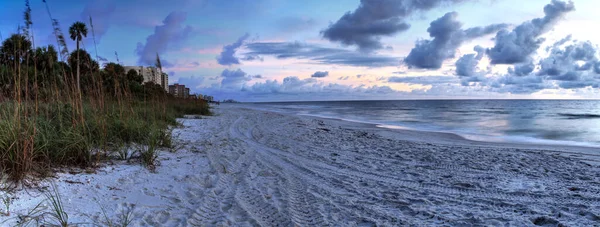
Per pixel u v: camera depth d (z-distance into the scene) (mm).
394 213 4113
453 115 31578
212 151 7707
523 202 4570
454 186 5445
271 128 14867
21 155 3623
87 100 6305
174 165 5809
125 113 7367
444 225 3711
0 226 2594
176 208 3854
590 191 5145
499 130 16781
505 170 6820
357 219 3895
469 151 9367
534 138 13531
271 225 3652
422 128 17891
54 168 4281
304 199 4613
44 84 5246
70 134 4891
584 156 8922
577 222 3744
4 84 4430
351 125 19438
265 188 5055
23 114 4395
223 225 3523
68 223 2910
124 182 4391
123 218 3293
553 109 47406
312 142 10547
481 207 4355
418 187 5387
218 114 23984
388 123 21453
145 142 6832
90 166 4758
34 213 2930
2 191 3219
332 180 5770
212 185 5012
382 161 7598
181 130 11234
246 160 7051
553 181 5895
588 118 26203
